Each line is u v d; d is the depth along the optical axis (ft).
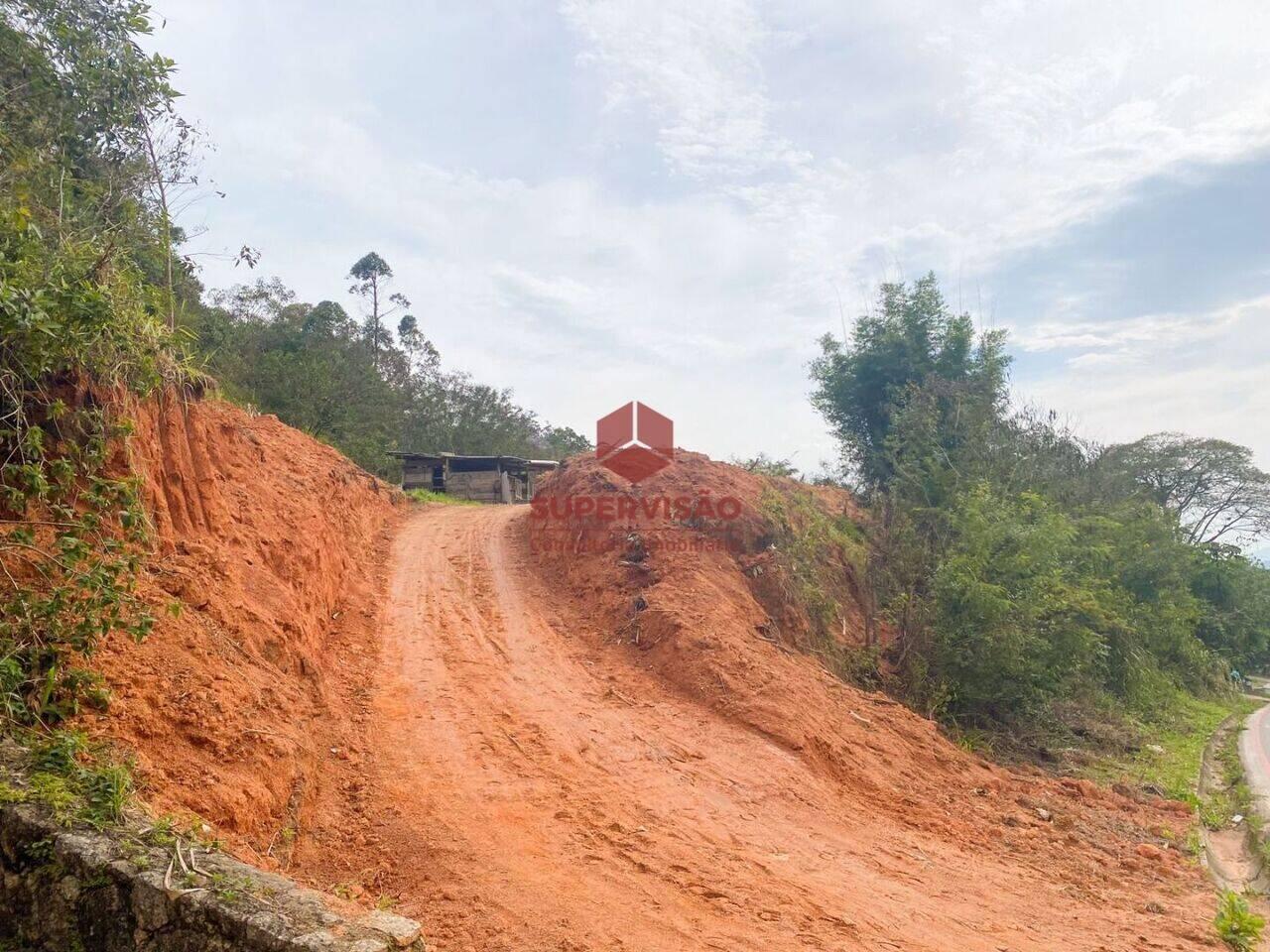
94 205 24.99
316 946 9.64
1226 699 76.79
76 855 11.30
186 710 17.46
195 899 10.53
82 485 18.62
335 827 19.40
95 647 16.07
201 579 22.76
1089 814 31.78
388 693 29.37
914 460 57.26
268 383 85.97
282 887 11.35
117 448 20.33
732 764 27.66
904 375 72.33
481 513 71.87
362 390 107.65
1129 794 37.19
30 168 22.67
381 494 63.72
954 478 53.47
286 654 25.00
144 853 11.50
